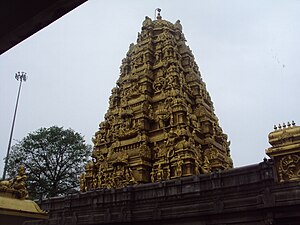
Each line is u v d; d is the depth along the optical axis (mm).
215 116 51562
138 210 29344
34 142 53656
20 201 8750
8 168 50812
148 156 40781
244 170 24734
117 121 48250
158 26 56969
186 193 27375
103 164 44812
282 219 20891
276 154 15523
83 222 32062
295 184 20797
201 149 43094
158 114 44188
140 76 50156
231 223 23672
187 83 50719
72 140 55625
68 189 52625
